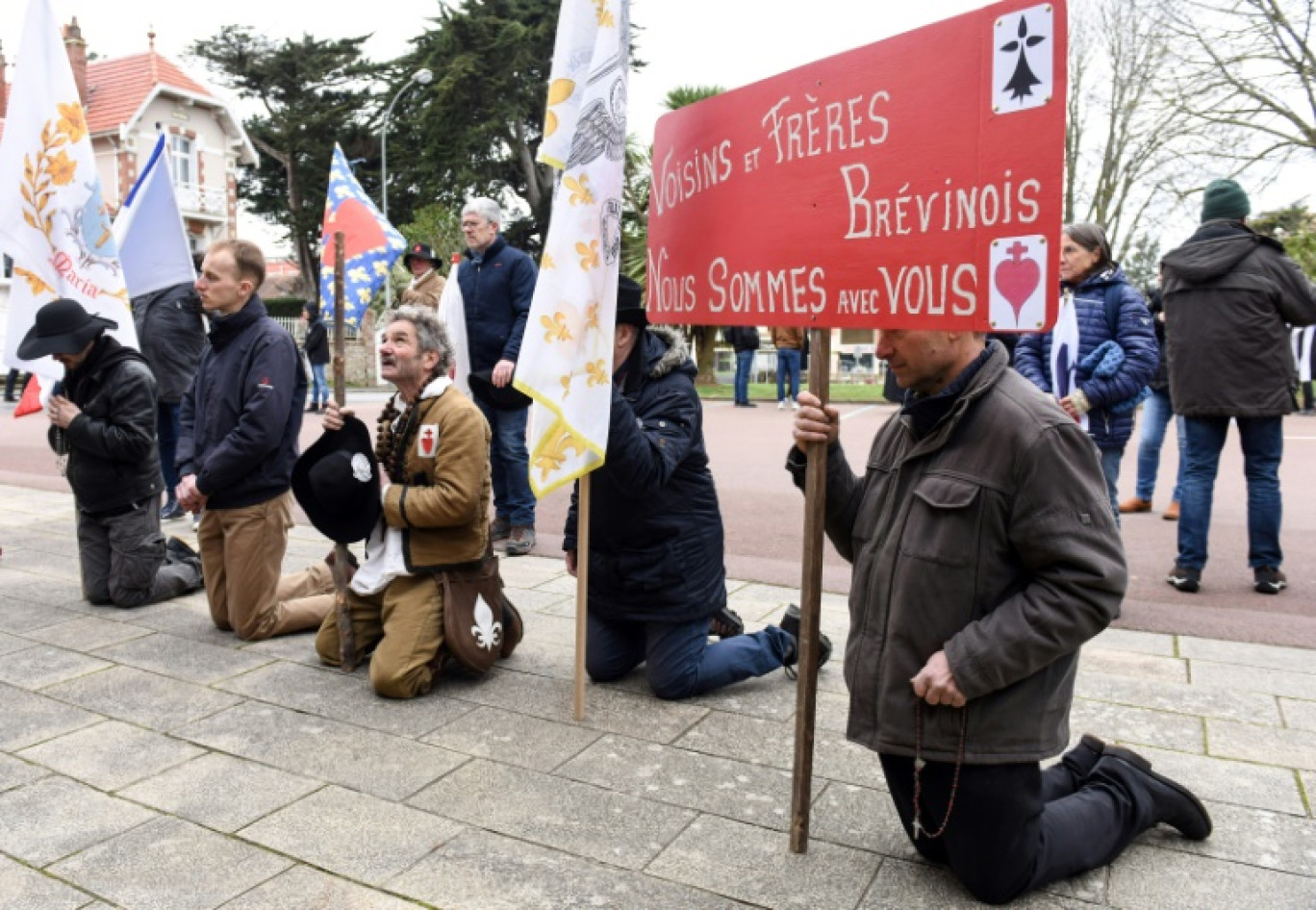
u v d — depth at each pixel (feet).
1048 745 7.74
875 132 8.13
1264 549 17.19
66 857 9.12
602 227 11.30
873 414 53.67
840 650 14.55
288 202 149.48
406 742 11.52
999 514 7.54
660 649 12.61
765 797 10.12
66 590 18.24
